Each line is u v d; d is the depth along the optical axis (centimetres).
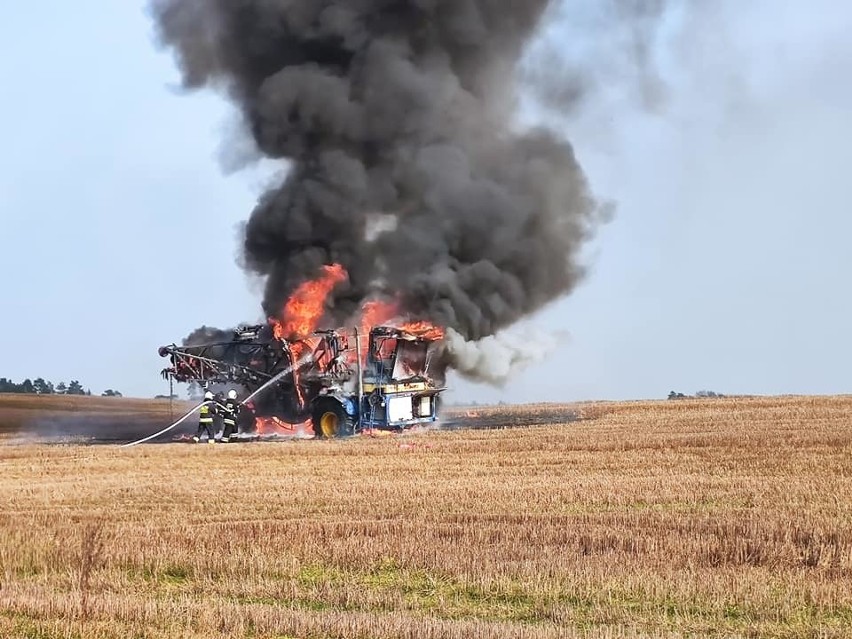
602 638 1147
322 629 1186
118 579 1491
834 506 1898
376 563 1545
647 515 1842
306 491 2220
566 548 1595
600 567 1452
